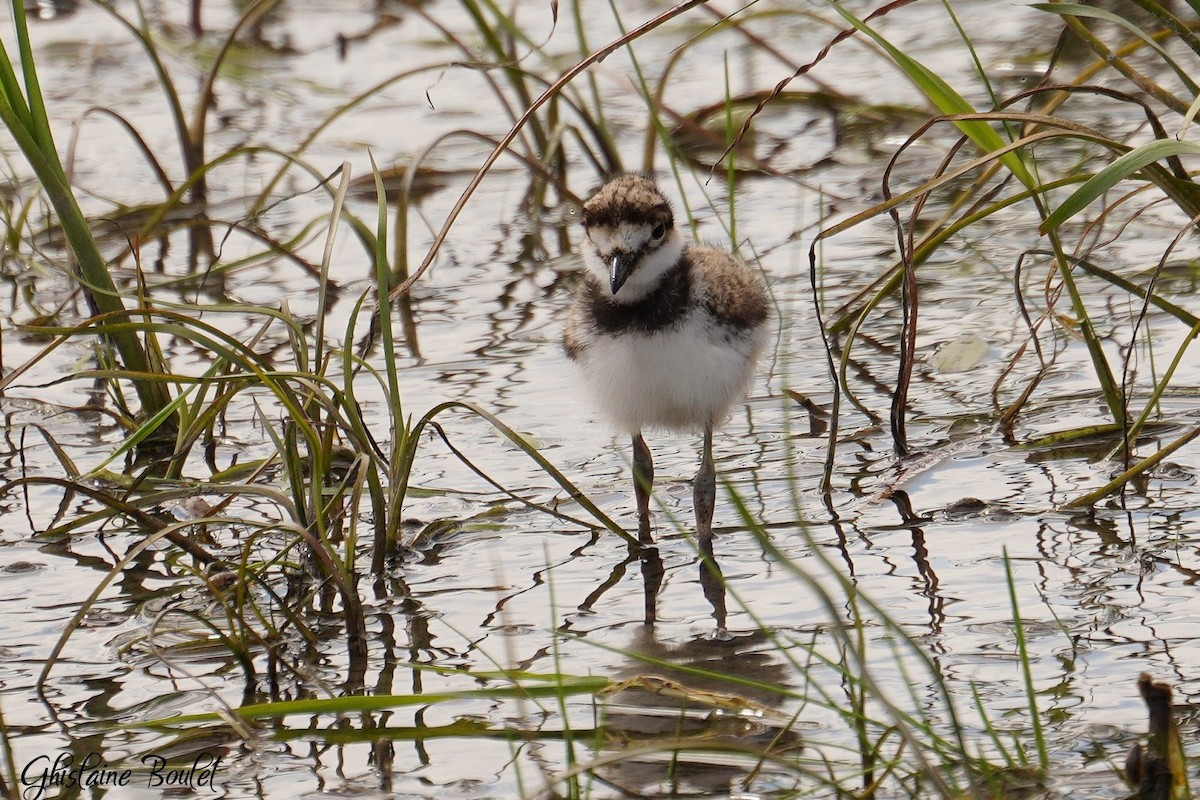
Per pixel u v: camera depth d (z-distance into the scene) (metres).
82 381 12.16
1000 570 8.15
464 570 8.75
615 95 18.14
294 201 15.99
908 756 6.28
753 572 8.48
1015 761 6.21
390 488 8.77
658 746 5.85
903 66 8.98
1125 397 9.54
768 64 18.72
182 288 13.76
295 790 6.42
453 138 17.20
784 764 5.91
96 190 16.05
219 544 9.17
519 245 14.80
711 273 9.59
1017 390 10.82
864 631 7.56
